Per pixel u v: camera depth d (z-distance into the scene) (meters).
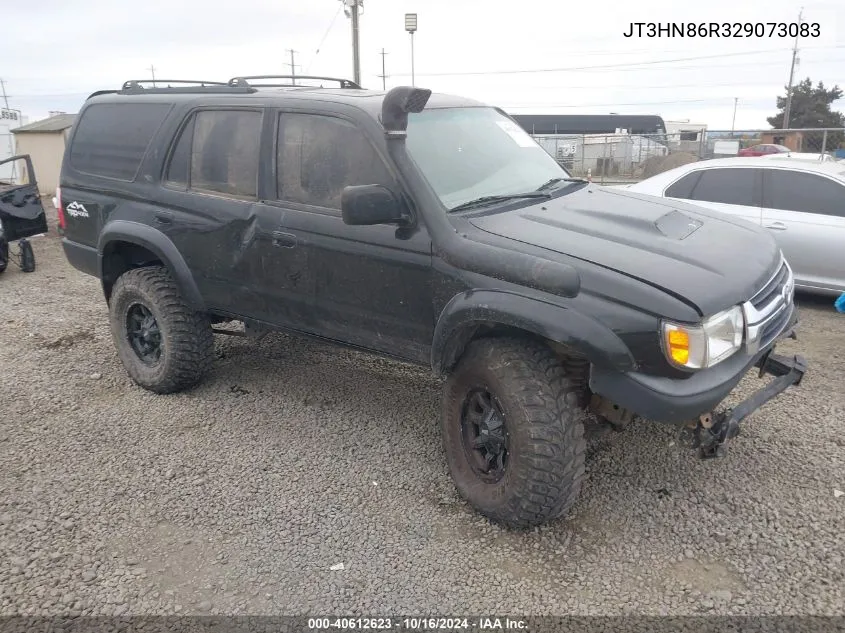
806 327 6.24
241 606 2.88
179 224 4.39
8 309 7.20
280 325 4.23
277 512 3.51
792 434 4.16
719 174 7.28
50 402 4.77
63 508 3.54
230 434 4.31
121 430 4.37
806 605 2.82
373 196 3.23
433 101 4.16
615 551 3.18
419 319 3.50
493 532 3.32
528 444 3.04
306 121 3.88
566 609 2.84
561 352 3.17
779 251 3.71
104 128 4.96
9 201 8.90
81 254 5.13
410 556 3.17
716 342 2.86
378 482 3.77
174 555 3.20
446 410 3.54
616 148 22.39
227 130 4.24
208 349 4.72
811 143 21.12
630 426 4.29
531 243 3.14
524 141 4.45
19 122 27.86
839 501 3.49
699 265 3.05
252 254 4.08
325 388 4.98
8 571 3.08
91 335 6.24
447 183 3.56
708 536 3.27
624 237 3.26
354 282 3.68
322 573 3.07
